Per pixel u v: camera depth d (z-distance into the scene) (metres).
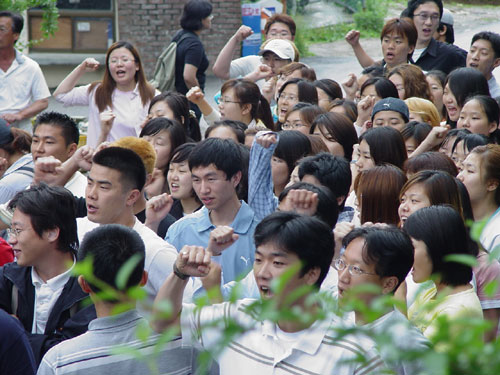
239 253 5.60
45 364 3.95
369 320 1.88
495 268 5.03
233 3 20.98
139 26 21.03
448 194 5.38
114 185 5.31
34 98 12.21
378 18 26.72
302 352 3.51
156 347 1.86
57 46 20.86
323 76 21.44
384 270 3.99
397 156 6.84
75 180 7.19
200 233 5.76
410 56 11.78
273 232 3.66
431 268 4.53
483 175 6.11
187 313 3.74
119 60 10.00
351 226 4.72
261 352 3.62
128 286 3.95
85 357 3.87
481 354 1.53
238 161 5.62
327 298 1.95
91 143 10.38
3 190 7.41
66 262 4.98
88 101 10.41
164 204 5.78
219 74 12.08
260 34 20.84
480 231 1.95
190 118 9.36
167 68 13.04
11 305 5.02
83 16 20.89
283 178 6.73
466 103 8.32
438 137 7.30
